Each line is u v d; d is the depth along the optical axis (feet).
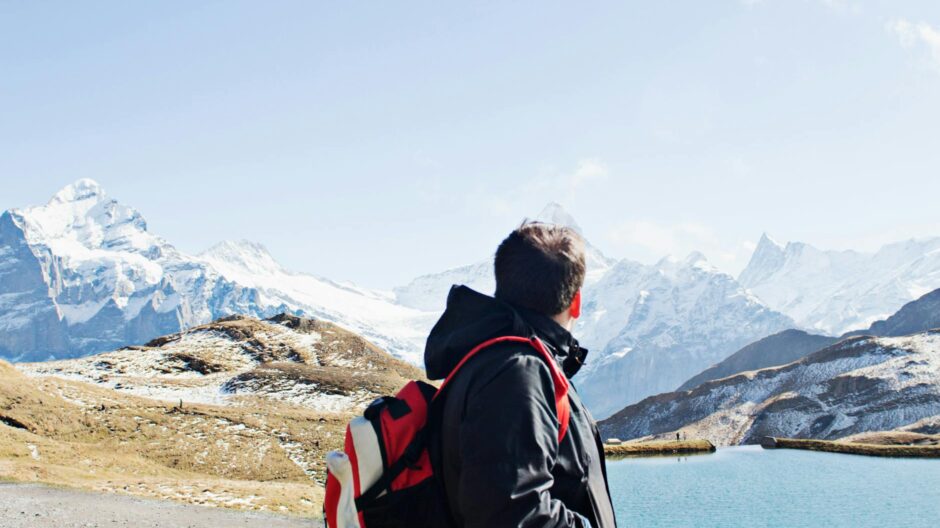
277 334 516.32
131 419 232.12
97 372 414.82
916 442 428.56
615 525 11.53
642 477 272.72
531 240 11.96
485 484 9.62
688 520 178.81
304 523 94.89
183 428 238.27
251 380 408.46
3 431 183.73
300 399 378.32
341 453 11.07
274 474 211.82
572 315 12.29
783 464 313.53
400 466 10.71
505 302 11.68
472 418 10.12
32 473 126.00
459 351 11.37
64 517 80.12
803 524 169.78
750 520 176.96
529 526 9.49
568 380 11.55
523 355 10.64
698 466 312.09
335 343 510.99
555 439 10.34
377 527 10.71
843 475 264.31
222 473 205.87
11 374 241.14
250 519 95.14
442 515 10.76
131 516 86.22
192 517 91.35
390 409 11.12
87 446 202.28
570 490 10.75
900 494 209.67
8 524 73.26
